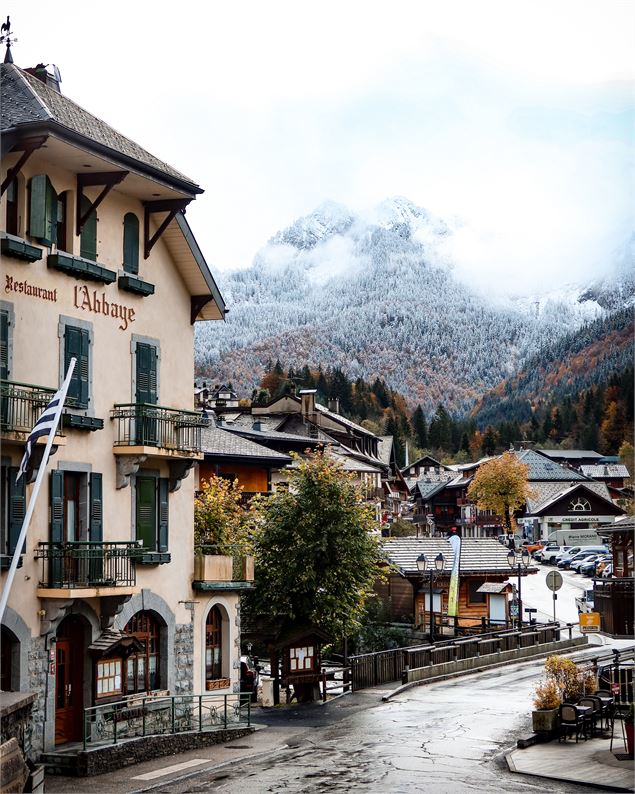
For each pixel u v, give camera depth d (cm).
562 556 10144
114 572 2828
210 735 2975
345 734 3003
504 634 4834
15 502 2580
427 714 3297
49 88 3000
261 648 4369
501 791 2150
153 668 3078
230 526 3778
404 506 14225
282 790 2247
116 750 2634
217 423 7325
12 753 1983
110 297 2978
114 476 2955
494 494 12275
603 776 2220
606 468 15675
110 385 2961
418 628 5456
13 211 2689
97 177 2861
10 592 2545
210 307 3356
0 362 2556
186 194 3083
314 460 4178
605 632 5269
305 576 3784
